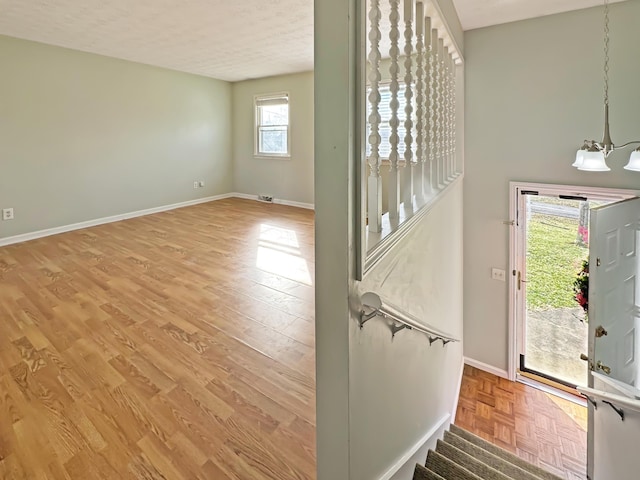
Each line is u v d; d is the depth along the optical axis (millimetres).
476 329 4336
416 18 1807
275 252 4414
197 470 1497
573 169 3471
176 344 2418
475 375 4301
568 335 3910
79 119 5379
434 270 2389
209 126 7410
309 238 5000
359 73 1014
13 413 1783
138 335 2525
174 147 6801
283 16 3875
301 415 1808
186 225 5727
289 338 2504
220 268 3865
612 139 3258
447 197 2783
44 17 3926
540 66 3529
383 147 4414
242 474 1485
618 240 2961
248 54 5379
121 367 2164
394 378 1573
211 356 2287
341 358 1106
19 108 4750
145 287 3350
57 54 5039
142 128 6230
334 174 1032
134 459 1540
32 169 4941
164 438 1651
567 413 3707
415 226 1800
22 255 4277
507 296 4086
